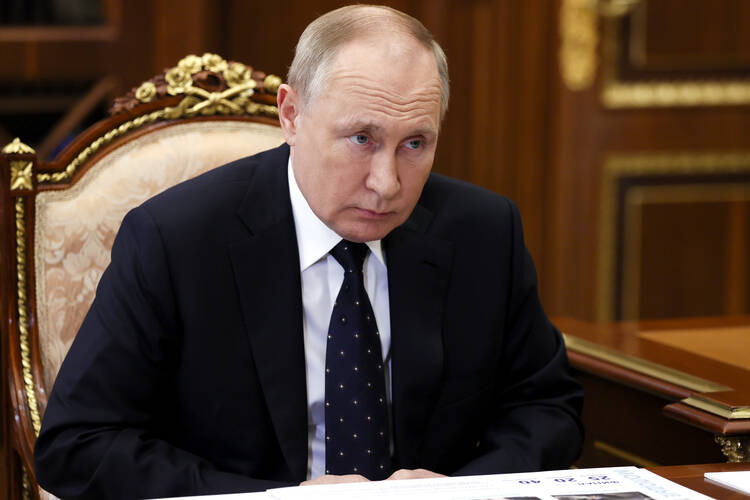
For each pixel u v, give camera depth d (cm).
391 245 417
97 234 467
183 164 478
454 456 423
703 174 1144
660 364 471
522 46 1120
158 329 389
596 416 510
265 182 416
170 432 406
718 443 419
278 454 398
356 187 355
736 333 548
